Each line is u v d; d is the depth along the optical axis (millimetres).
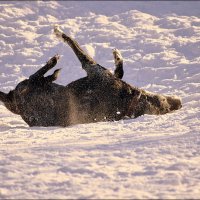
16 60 50594
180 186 19609
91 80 33719
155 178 20438
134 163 22422
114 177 20688
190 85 39750
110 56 49375
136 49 50438
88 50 49969
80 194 18734
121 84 33625
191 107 34312
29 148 25172
